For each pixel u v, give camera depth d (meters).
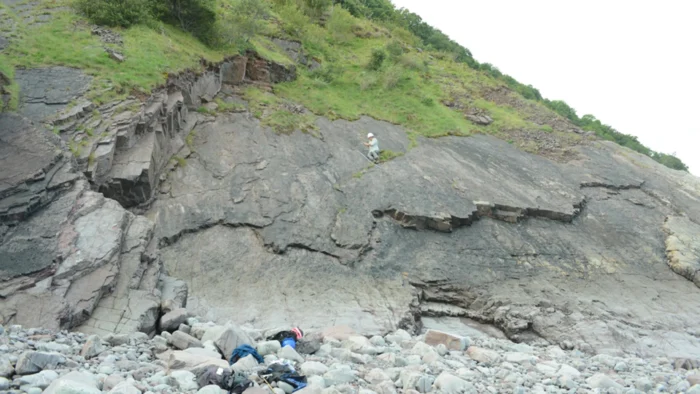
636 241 21.69
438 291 17.56
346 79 29.34
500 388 7.91
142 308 11.31
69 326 10.35
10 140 13.77
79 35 19.73
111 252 12.09
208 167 19.39
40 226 12.05
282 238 17.42
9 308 10.02
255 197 18.67
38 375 5.80
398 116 27.09
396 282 17.17
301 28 31.50
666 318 17.50
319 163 21.17
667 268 20.50
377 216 19.62
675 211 24.28
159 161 18.11
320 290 16.08
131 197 16.42
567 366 9.73
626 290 18.86
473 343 13.24
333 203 19.44
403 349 10.51
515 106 32.31
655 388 8.98
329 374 7.41
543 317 16.47
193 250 16.59
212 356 7.78
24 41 18.61
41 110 16.00
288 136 22.03
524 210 21.44
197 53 22.42
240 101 23.55
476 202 21.02
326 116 24.83
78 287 11.12
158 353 8.45
